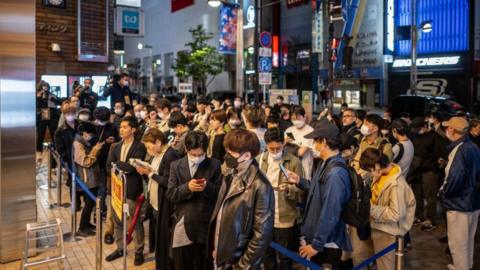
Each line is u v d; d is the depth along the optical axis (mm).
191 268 4359
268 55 14602
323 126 3910
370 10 33250
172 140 6398
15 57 5582
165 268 4781
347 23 33844
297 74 38469
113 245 6211
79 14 15758
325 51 35000
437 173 7129
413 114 18375
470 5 28000
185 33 53125
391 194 4285
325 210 3639
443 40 29656
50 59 15398
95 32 16281
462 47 28594
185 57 37969
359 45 34188
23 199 5707
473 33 27969
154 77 62719
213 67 41312
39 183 9898
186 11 52562
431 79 30297
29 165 5742
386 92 32781
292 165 4762
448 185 5039
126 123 5633
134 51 70688
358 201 3725
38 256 5855
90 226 6711
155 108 8695
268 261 4746
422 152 7223
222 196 3387
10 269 5430
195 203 4227
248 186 3137
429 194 7184
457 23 28797
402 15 31734
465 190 4977
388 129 7363
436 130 7719
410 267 5621
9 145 5578
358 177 3809
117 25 17516
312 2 35125
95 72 16422
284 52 39625
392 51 32281
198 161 4285
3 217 5574
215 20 46000
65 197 8695
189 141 4223
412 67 25094
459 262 5070
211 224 3451
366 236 4184
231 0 38844
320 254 3910
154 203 5156
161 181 4738
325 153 3914
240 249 3121
